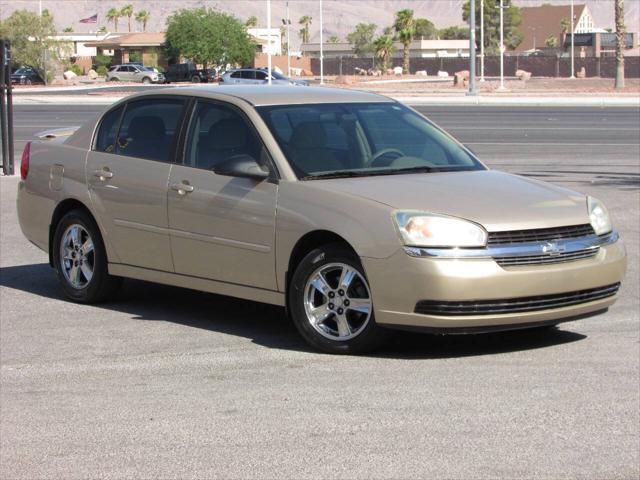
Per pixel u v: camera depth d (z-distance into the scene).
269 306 9.57
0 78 19.25
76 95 58.97
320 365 7.53
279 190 8.03
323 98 8.94
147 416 6.46
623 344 8.09
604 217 7.96
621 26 68.00
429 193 7.71
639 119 37.53
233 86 9.23
